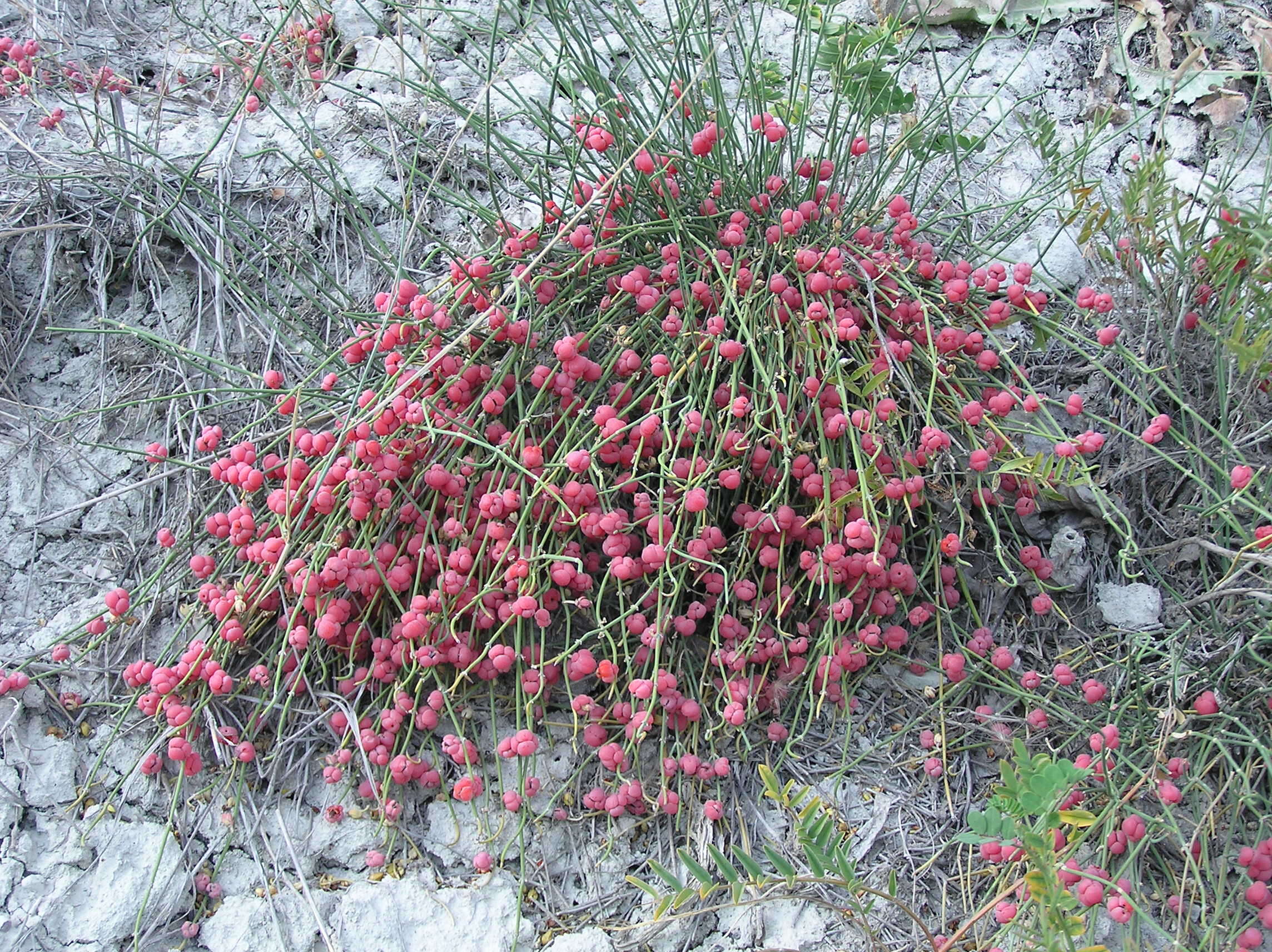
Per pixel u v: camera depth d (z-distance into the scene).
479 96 0.74
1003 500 0.59
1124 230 0.62
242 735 0.54
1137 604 0.57
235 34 0.77
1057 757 0.51
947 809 0.53
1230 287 0.56
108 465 0.61
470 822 0.53
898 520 0.57
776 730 0.54
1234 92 0.73
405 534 0.54
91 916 0.50
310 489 0.53
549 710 0.55
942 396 0.56
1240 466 0.51
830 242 0.58
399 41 0.65
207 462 0.60
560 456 0.52
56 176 0.63
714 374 0.53
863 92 0.62
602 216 0.56
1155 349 0.60
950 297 0.56
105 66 0.74
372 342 0.56
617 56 0.68
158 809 0.53
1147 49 0.76
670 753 0.54
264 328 0.65
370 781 0.52
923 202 0.66
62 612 0.57
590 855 0.52
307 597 0.52
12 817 0.51
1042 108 0.75
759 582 0.55
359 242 0.67
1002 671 0.55
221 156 0.70
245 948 0.50
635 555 0.55
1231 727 0.52
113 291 0.65
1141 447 0.59
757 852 0.52
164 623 0.57
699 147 0.56
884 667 0.57
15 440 0.61
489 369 0.55
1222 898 0.47
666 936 0.50
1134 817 0.48
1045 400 0.55
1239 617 0.54
